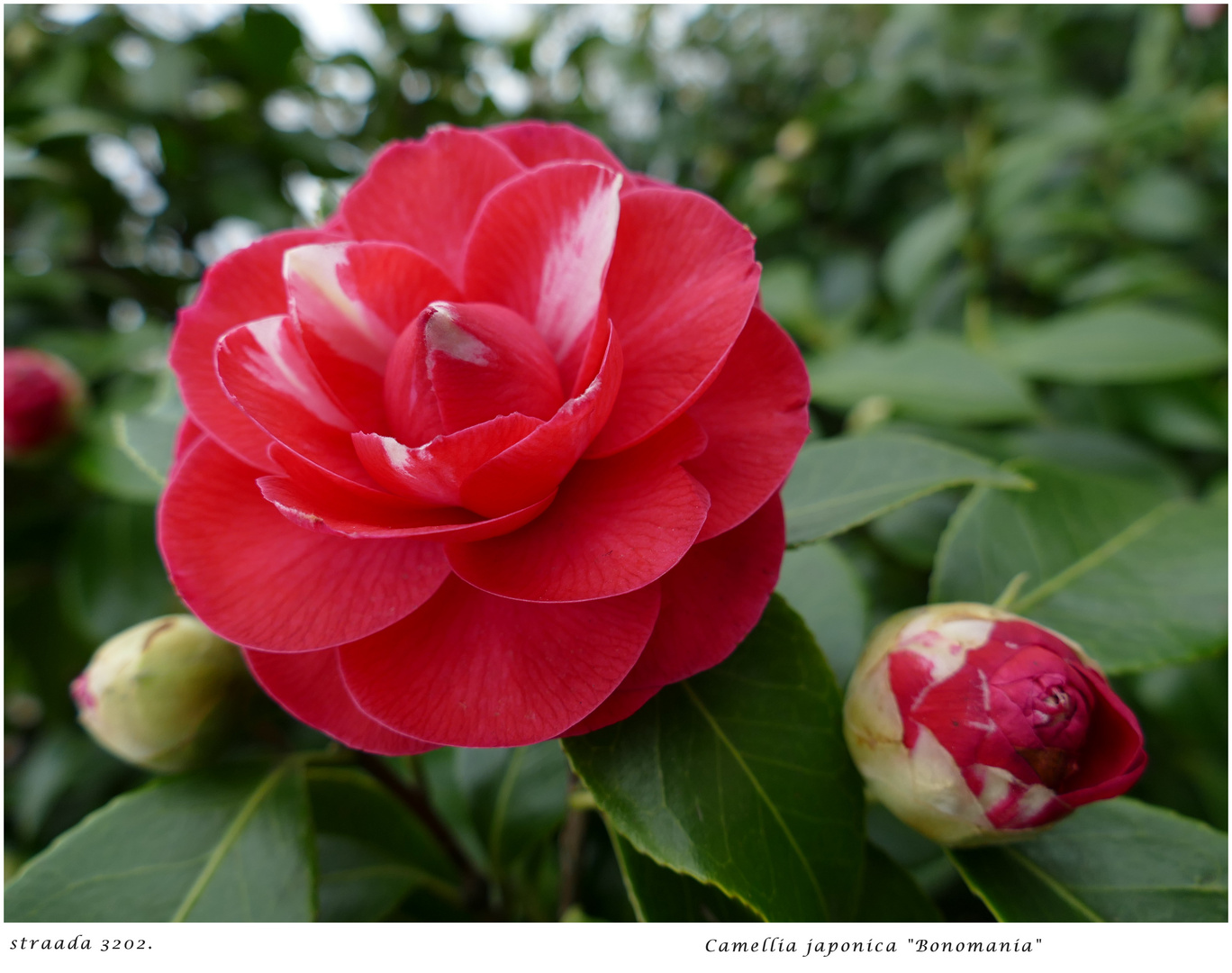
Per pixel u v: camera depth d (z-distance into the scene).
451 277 0.24
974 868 0.23
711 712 0.23
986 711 0.22
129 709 0.24
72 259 0.48
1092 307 0.50
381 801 0.28
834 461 0.27
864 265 0.57
